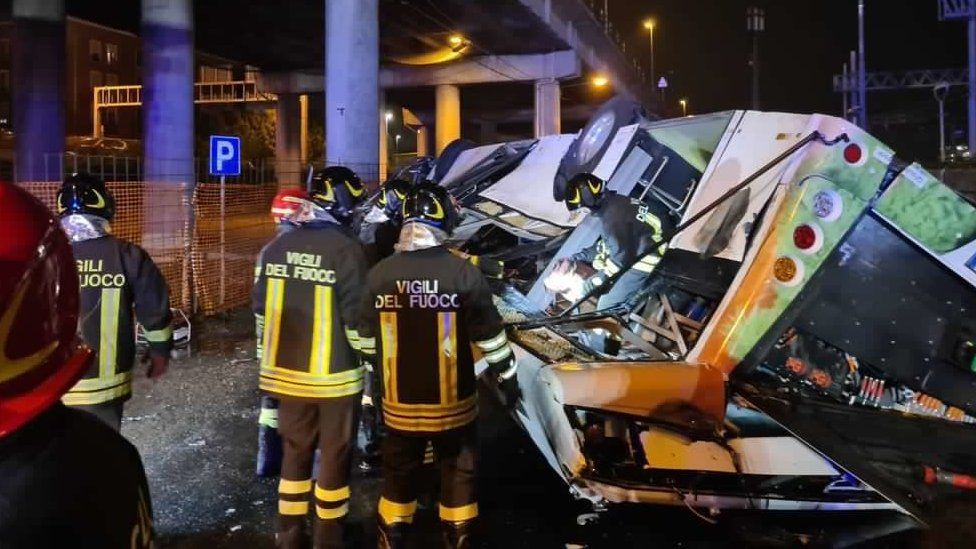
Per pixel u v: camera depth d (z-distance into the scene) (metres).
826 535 4.05
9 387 1.08
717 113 5.22
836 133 4.02
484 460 5.43
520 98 54.06
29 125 22.66
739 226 4.47
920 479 3.59
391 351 3.50
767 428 3.94
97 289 3.56
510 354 3.60
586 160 7.12
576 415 3.78
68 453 1.13
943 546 3.36
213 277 11.18
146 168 20.20
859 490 3.86
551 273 6.27
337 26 19.12
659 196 5.88
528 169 8.94
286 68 46.19
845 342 4.12
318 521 3.83
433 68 45.16
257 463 5.21
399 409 3.51
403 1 30.23
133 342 3.75
